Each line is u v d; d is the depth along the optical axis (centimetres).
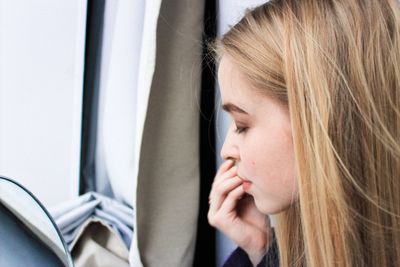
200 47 58
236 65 43
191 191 61
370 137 40
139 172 58
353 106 40
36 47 86
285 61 40
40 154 89
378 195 40
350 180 40
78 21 85
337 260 40
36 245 52
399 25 42
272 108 41
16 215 53
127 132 81
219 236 73
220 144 67
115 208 82
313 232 40
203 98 66
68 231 77
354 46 40
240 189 60
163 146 59
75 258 74
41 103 88
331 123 39
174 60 57
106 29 88
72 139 88
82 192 96
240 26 45
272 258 58
